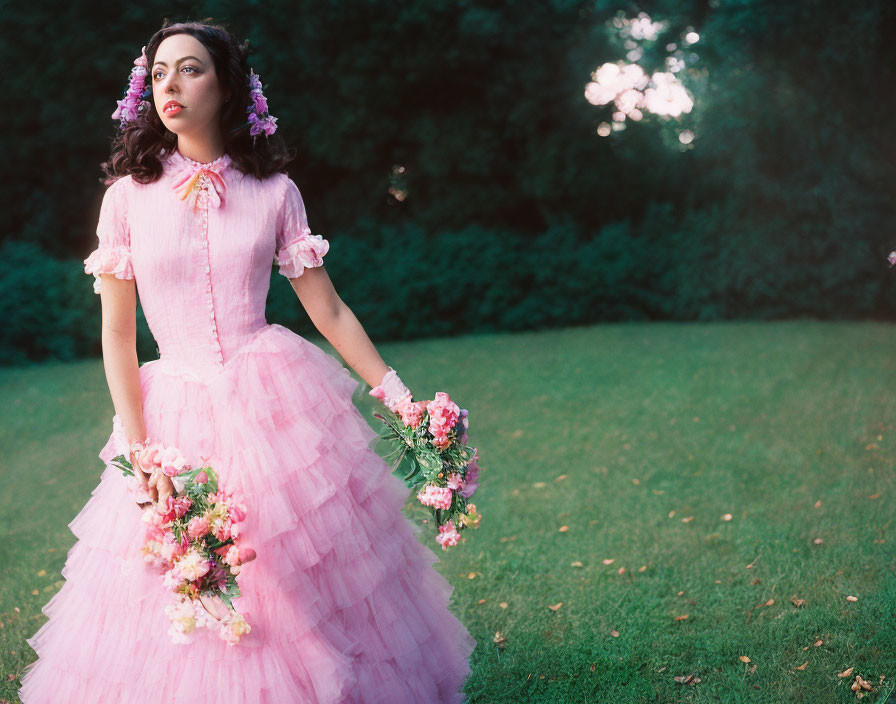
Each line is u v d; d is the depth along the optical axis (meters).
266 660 2.21
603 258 16.84
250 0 15.66
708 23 17.19
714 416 7.92
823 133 15.94
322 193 17.81
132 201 2.42
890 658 3.33
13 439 8.39
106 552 2.34
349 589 2.37
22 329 13.38
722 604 3.96
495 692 3.25
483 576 4.44
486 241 16.58
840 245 15.69
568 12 17.33
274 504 2.30
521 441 7.49
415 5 16.27
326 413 2.48
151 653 2.22
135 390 2.41
